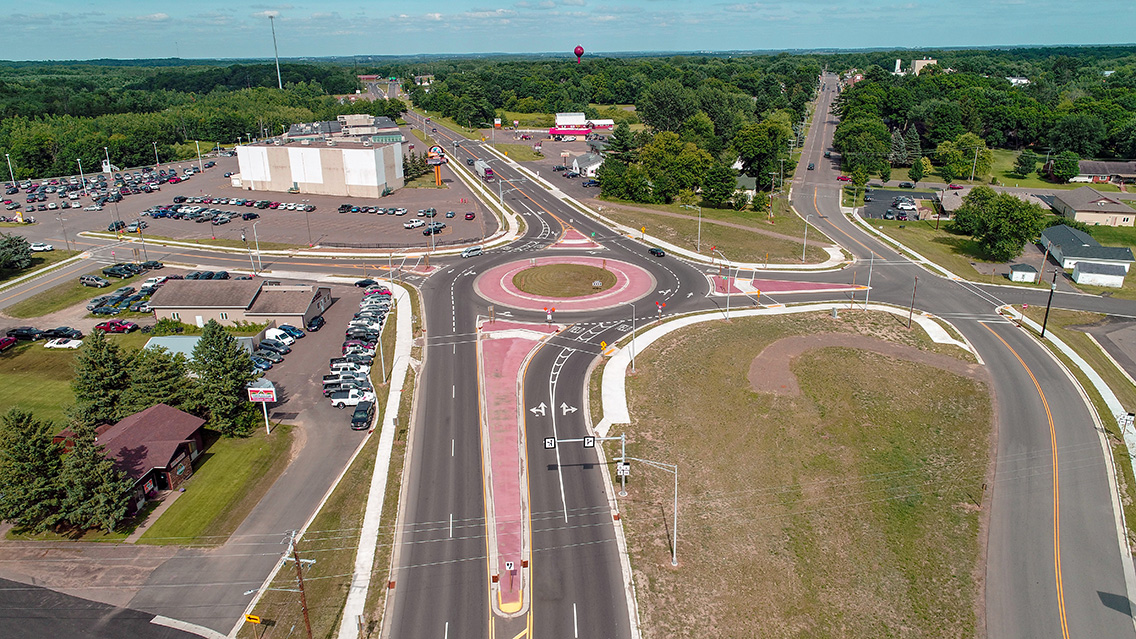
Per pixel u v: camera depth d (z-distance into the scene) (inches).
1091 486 2534.5
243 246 5497.1
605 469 2625.5
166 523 2321.6
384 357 3558.1
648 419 2960.1
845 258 5251.0
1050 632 1940.2
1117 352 3644.2
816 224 6254.9
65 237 5738.2
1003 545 2261.3
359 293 4503.0
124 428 2556.6
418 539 2256.4
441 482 2541.8
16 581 2055.9
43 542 2225.6
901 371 3378.4
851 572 2158.0
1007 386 3240.7
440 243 5575.8
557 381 3287.4
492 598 2020.2
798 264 5088.6
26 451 2209.6
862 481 2578.7
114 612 1947.6
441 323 3986.2
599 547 2228.1
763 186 7465.6
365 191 7116.1
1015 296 4466.0
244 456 2704.2
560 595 2033.7
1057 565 2176.4
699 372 3351.4
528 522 2338.8
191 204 6850.4
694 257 5236.2
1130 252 4835.1
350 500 2442.2
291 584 2070.6
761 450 2748.5
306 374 3390.7
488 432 2861.7
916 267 5049.2
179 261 5132.9
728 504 2444.6
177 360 2915.8
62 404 3125.0
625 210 6678.2
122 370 2871.6
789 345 3661.4
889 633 1948.8
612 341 3730.3
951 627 1966.0
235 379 2847.0
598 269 4923.7
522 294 4439.0
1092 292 4547.2
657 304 4264.3
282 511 2388.0
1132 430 2874.0
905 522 2369.6
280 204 6737.2
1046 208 6988.2
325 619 1942.7
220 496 2463.1
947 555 2228.1
